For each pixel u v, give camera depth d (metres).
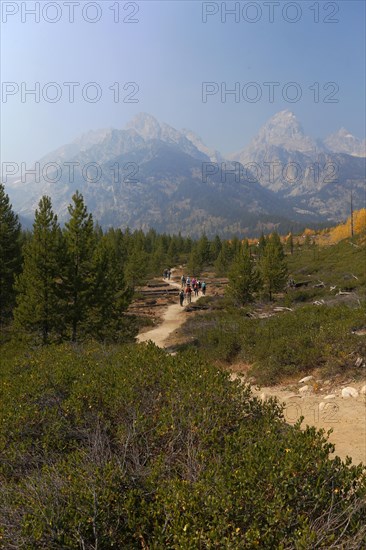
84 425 5.35
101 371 7.02
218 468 3.69
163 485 3.74
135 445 4.59
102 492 3.62
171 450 4.47
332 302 22.56
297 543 2.85
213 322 22.17
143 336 25.70
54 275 21.36
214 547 3.01
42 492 3.68
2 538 3.29
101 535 3.36
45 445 4.96
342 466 3.70
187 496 3.39
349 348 10.30
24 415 5.44
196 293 46.56
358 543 3.02
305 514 3.23
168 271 70.56
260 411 5.32
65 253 21.53
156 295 49.00
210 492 3.43
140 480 3.99
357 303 20.09
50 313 21.08
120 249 69.38
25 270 21.81
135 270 50.16
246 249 33.09
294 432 4.24
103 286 22.20
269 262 34.84
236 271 32.28
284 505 3.24
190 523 3.22
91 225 23.11
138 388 5.79
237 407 5.16
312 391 9.66
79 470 3.93
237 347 13.88
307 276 44.47
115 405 5.45
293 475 3.39
